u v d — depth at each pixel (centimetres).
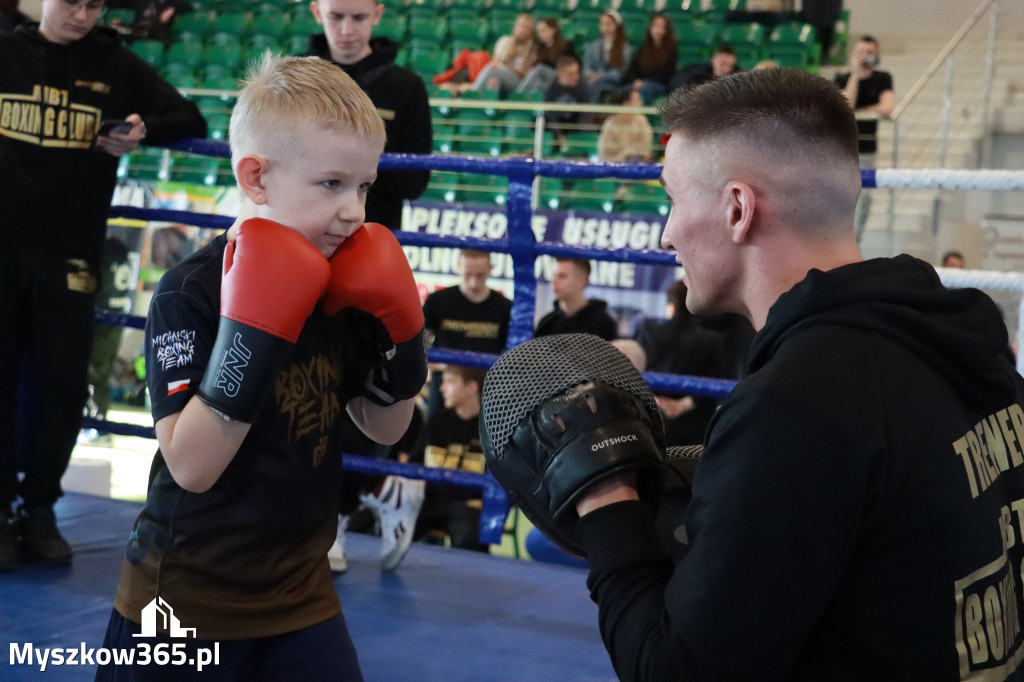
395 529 262
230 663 121
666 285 570
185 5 935
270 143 119
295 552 126
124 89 264
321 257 118
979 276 237
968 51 915
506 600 241
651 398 94
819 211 88
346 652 128
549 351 92
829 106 87
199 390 115
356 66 273
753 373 88
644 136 681
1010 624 85
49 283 250
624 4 930
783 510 74
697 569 76
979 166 810
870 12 969
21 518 254
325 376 129
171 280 122
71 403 256
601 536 84
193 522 121
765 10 889
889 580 77
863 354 80
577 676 193
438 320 434
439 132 780
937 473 78
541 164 255
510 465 89
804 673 80
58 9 245
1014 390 90
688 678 75
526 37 819
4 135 245
